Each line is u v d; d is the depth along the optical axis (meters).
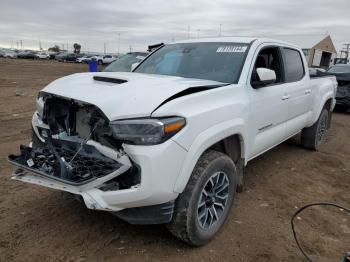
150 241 3.33
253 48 4.20
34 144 3.57
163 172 2.73
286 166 5.69
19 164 3.17
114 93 2.97
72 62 59.75
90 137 2.98
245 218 3.86
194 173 3.03
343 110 12.43
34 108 10.17
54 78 22.12
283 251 3.29
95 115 2.91
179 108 2.88
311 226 3.77
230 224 3.71
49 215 3.72
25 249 3.13
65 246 3.20
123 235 3.41
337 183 5.08
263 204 4.23
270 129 4.49
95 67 16.73
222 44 4.43
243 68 3.94
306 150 6.67
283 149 6.65
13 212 3.76
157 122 2.71
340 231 3.71
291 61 5.17
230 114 3.39
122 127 2.73
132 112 2.76
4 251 3.09
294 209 4.15
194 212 3.02
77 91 3.12
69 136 3.14
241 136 3.64
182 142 2.82
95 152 2.96
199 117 2.99
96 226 3.54
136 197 2.74
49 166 3.05
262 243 3.39
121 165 2.79
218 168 3.22
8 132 7.05
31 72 27.91
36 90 14.74
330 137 8.01
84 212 3.81
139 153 2.69
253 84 3.95
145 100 2.85
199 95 3.12
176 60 4.47
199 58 4.33
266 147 4.53
